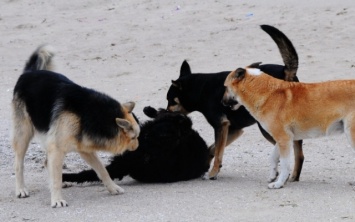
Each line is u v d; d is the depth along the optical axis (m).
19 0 35.47
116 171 13.00
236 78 12.22
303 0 28.39
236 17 27.80
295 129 11.98
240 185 12.36
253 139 16.31
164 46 25.86
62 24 30.86
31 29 30.81
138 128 11.71
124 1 32.78
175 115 13.23
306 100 11.84
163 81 22.00
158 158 12.88
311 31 24.84
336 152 14.82
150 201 11.45
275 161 12.48
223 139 13.30
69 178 12.91
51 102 11.55
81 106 11.38
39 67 13.14
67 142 11.34
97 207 11.25
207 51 24.56
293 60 12.84
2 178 13.62
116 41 27.44
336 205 10.76
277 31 12.77
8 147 16.33
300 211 10.52
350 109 11.59
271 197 11.36
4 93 22.64
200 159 13.21
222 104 13.11
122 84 22.31
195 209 10.82
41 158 15.14
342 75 20.48
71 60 25.81
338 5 27.16
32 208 11.38
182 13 29.42
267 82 12.10
